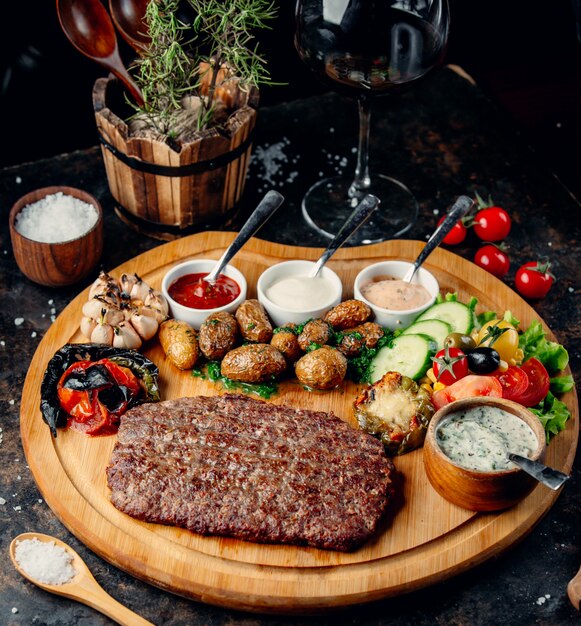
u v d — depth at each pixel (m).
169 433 0.78
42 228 0.92
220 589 0.72
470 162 1.08
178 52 0.87
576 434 0.81
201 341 0.84
